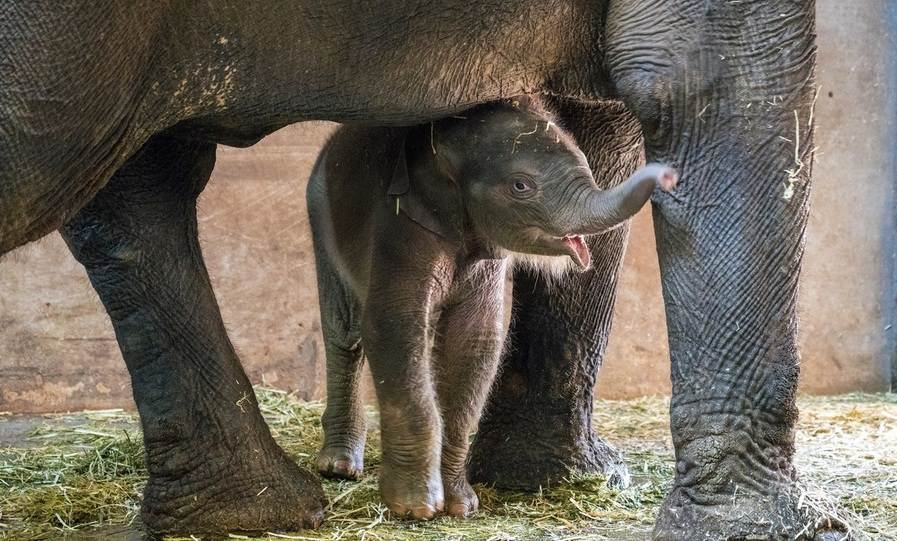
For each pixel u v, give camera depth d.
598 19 7.86
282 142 14.19
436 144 8.49
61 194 7.27
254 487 8.41
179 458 8.38
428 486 8.62
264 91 7.68
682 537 7.42
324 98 7.78
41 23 6.80
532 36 7.83
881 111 15.34
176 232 8.48
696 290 7.47
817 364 15.33
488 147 8.26
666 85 7.44
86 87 7.01
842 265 15.34
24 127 6.88
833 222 15.30
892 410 13.86
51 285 13.73
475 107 8.44
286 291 14.25
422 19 7.64
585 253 8.23
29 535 8.66
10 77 6.80
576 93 8.17
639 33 7.53
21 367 13.69
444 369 8.98
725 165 7.41
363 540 8.20
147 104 7.43
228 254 14.12
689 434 7.51
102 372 13.87
